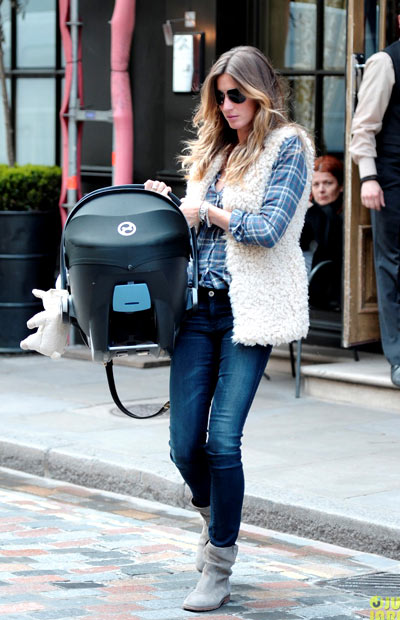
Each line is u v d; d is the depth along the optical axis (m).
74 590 6.44
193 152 6.46
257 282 6.12
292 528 8.04
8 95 16.61
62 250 6.36
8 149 15.86
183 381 6.23
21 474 9.84
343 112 13.27
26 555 7.20
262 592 6.53
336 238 13.10
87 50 15.16
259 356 6.19
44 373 13.54
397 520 7.61
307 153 6.20
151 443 9.96
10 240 14.55
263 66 6.15
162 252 5.84
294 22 13.61
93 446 9.81
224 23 13.74
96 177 15.24
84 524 8.12
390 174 10.94
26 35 16.38
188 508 8.67
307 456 9.52
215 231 6.27
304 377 12.23
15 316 14.66
